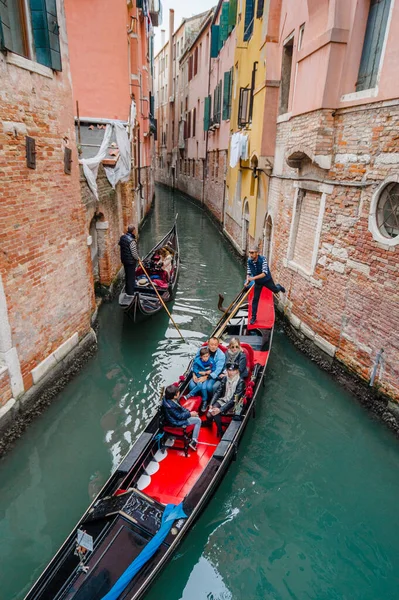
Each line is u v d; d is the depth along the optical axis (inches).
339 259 253.6
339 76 237.6
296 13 307.6
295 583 152.3
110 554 133.9
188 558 159.5
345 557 162.4
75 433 221.3
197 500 158.1
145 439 184.1
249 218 489.7
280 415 239.1
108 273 380.2
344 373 254.7
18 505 179.5
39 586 124.2
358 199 232.8
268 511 181.0
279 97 362.6
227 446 183.6
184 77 1170.6
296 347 308.2
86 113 508.7
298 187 309.0
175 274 429.4
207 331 343.6
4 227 187.9
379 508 183.6
